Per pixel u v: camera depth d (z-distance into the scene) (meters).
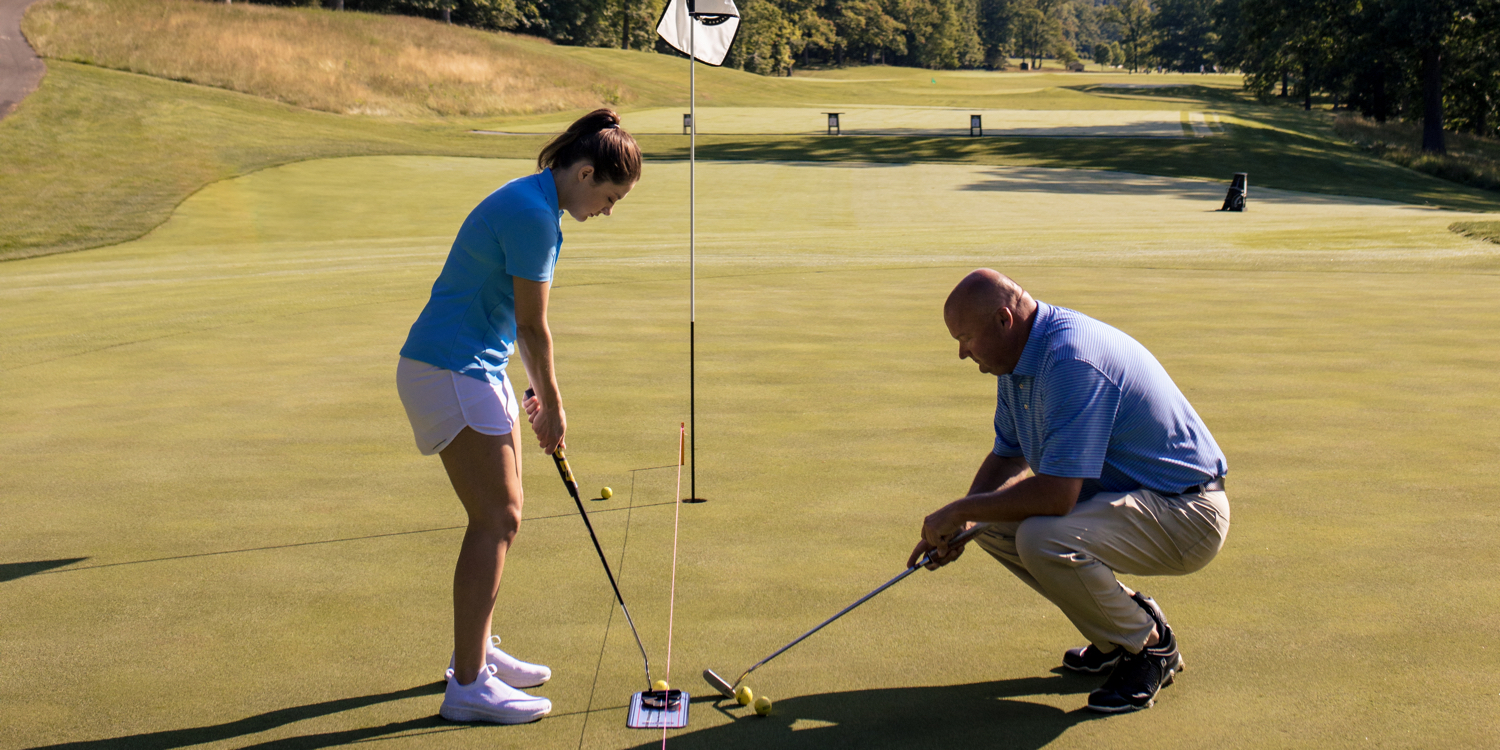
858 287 9.49
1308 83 54.09
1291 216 18.45
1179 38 115.00
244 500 4.24
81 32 36.09
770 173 28.27
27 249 15.35
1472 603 3.12
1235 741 2.47
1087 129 42.09
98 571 3.55
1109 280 9.62
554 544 3.72
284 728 2.61
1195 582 3.32
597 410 5.51
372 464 4.70
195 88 34.31
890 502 4.10
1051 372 2.65
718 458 4.69
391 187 22.66
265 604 3.29
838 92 63.34
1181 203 22.00
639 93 51.28
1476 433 4.84
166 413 5.60
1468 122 47.22
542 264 2.67
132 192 20.02
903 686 2.76
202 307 8.92
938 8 122.81
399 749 2.50
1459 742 2.42
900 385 5.96
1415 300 8.33
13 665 2.92
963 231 15.56
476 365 2.71
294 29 42.03
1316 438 4.79
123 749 2.51
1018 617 3.15
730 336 7.35
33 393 6.07
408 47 44.56
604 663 2.90
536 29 70.50
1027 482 2.67
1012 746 2.47
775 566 3.51
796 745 2.49
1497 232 12.97
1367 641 2.92
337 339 7.53
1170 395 2.76
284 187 21.91
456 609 2.65
